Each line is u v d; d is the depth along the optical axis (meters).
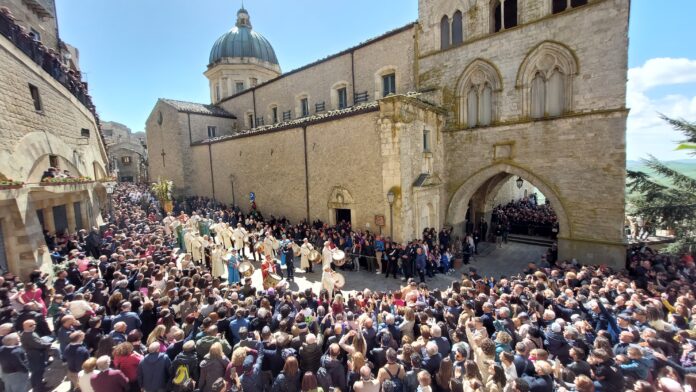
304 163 18.45
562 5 14.20
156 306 7.28
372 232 15.30
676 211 13.03
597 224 13.55
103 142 22.14
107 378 4.67
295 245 14.87
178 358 5.08
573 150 13.93
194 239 15.02
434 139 16.89
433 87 17.66
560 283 9.72
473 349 5.95
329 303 8.85
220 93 34.06
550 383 4.67
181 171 28.67
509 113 15.57
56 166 12.66
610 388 4.76
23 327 5.83
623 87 12.67
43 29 17.84
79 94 16.23
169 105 29.09
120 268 9.31
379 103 14.18
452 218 17.67
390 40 19.16
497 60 15.71
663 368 5.01
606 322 6.87
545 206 26.14
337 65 22.03
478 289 8.86
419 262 13.19
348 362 5.66
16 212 9.02
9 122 9.51
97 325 6.20
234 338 6.29
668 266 11.26
